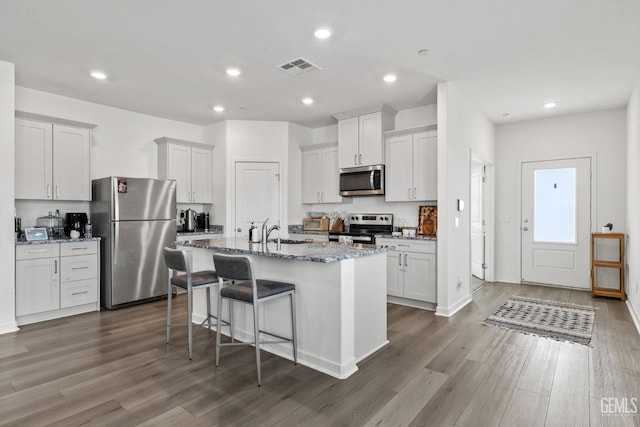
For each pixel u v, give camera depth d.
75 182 4.16
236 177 5.41
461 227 4.24
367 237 4.62
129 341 3.11
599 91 4.08
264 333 2.95
